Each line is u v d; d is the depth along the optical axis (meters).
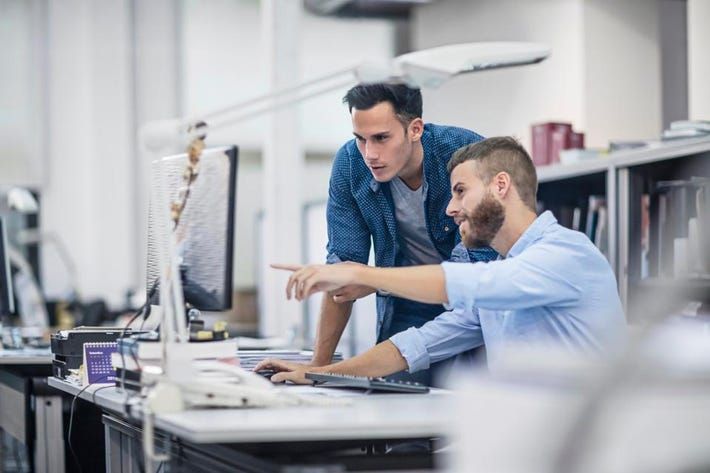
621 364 1.30
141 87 10.12
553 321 2.71
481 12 7.24
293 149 7.55
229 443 2.22
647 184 4.37
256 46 10.45
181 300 2.48
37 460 4.18
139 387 2.45
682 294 1.34
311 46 10.32
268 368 2.99
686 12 6.16
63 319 7.93
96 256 9.88
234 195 2.59
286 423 1.90
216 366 2.36
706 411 1.37
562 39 6.19
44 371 4.39
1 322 5.13
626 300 4.31
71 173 9.91
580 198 5.20
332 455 2.27
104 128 9.94
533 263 2.60
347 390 2.68
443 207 3.28
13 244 9.12
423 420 1.93
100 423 4.21
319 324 3.27
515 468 1.39
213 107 10.30
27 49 9.81
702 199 4.07
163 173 2.55
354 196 3.33
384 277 2.51
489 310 2.88
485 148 2.77
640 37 6.11
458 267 2.56
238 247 10.40
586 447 1.29
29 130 9.80
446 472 1.94
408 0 8.06
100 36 9.95
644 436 1.35
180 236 2.69
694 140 3.91
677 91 6.14
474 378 1.47
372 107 2.96
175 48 10.21
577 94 6.05
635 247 4.34
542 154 5.32
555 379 1.41
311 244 6.73
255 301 9.70
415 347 2.97
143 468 2.70
